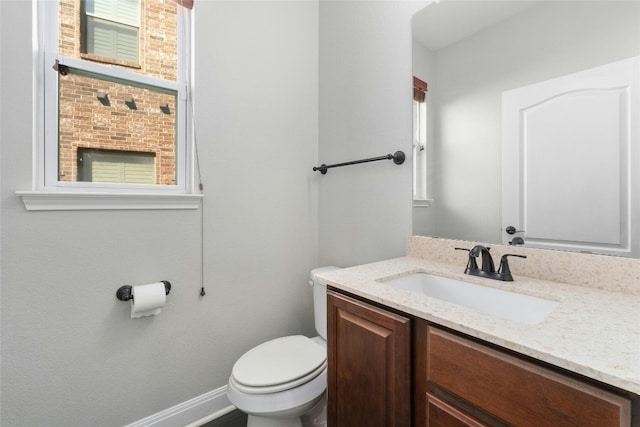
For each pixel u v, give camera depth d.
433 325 0.69
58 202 1.09
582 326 0.59
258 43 1.63
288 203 1.77
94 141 1.23
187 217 1.40
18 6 1.03
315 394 1.13
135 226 1.26
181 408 1.39
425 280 1.10
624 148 0.81
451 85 1.22
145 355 1.29
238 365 1.20
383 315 0.79
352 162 1.59
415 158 1.34
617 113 0.82
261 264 1.66
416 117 1.34
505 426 0.56
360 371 0.87
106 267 1.20
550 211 0.95
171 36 1.41
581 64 0.88
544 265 0.95
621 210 0.82
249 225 1.61
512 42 1.04
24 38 1.04
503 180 1.07
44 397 1.09
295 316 1.80
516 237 1.03
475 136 1.15
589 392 0.46
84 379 1.16
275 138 1.71
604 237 0.85
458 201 1.20
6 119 1.01
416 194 1.34
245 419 1.46
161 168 1.39
